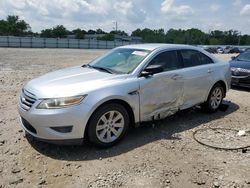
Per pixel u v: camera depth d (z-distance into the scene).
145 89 4.92
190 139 5.06
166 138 5.06
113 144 4.64
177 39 98.38
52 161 4.14
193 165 4.12
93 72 5.06
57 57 26.73
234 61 10.61
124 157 4.30
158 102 5.20
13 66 16.58
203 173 3.90
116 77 4.77
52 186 3.54
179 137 5.12
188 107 5.92
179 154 4.45
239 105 7.56
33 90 4.40
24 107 4.38
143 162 4.16
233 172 3.95
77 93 4.20
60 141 4.18
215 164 4.16
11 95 8.05
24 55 28.91
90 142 4.51
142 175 3.82
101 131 4.49
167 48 5.57
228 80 6.90
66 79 4.67
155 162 4.18
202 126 5.75
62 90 4.24
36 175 3.78
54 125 4.11
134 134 5.20
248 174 3.91
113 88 4.51
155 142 4.87
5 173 3.81
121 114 4.66
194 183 3.67
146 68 4.93
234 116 6.50
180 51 5.79
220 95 6.77
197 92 6.03
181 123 5.89
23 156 4.26
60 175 3.79
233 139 5.11
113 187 3.54
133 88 4.74
